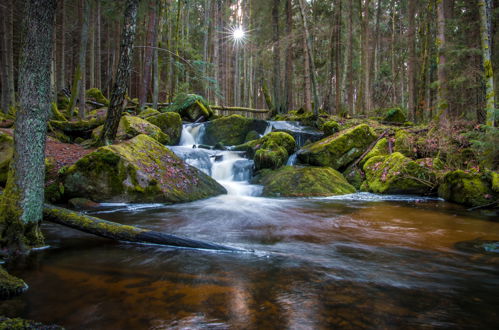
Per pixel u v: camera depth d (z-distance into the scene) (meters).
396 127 14.58
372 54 29.78
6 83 13.33
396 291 3.07
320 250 4.46
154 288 3.08
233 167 11.40
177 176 8.64
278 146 12.08
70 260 3.85
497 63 11.49
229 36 29.66
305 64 16.73
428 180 9.52
